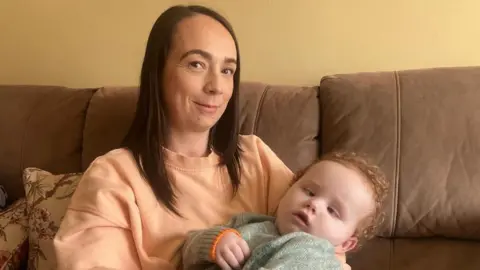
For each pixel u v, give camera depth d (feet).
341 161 3.88
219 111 3.84
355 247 3.94
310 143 4.69
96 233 3.43
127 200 3.54
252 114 4.78
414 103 4.54
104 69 6.00
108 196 3.52
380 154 4.44
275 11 5.59
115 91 5.06
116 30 5.89
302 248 3.31
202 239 3.42
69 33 5.98
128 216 3.56
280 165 4.26
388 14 5.46
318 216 3.61
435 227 4.39
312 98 4.84
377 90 4.66
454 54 5.45
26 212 4.64
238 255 3.33
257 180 4.13
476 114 4.46
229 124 4.10
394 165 4.42
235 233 3.45
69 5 5.91
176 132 3.90
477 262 4.23
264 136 4.70
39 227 4.32
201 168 3.89
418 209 4.37
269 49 5.68
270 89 4.98
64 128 5.00
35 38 6.05
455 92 4.55
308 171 3.91
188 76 3.68
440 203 4.34
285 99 4.84
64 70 6.07
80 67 6.04
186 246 3.51
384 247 4.45
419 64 5.52
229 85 3.86
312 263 3.24
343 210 3.67
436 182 4.35
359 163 3.89
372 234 4.03
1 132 5.05
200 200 3.80
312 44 5.62
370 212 3.80
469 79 4.61
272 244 3.35
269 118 4.74
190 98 3.70
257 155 4.23
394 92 4.62
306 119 4.74
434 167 4.37
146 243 3.60
